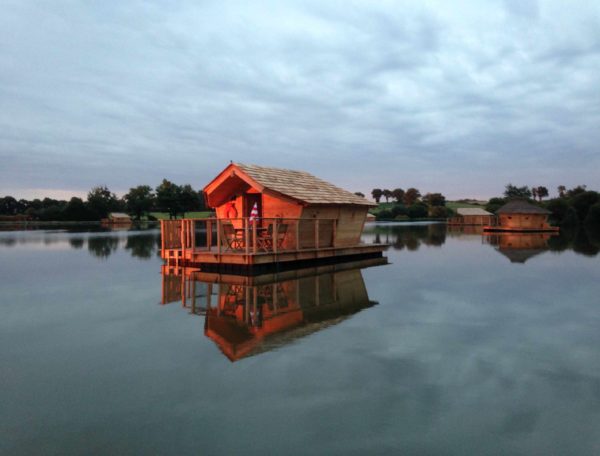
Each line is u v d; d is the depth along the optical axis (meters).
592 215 58.47
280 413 4.56
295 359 6.20
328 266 17.14
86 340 7.26
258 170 18.42
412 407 4.70
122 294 11.48
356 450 3.87
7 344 7.06
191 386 5.27
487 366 5.89
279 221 17.92
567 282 12.61
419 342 6.98
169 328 8.01
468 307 9.50
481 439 4.06
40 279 13.97
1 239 33.75
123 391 5.16
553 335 7.32
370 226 61.88
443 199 115.12
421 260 18.75
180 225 18.48
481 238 33.41
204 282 13.52
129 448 3.94
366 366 5.90
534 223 42.56
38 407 4.77
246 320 8.59
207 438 4.09
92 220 88.69
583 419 4.43
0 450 3.93
